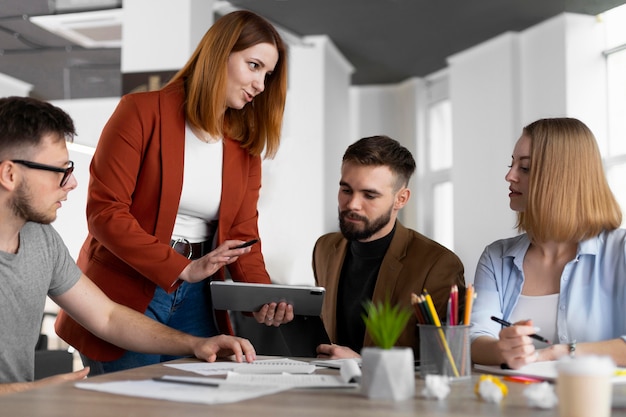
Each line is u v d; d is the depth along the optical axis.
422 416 0.84
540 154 1.61
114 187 1.80
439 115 8.36
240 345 1.47
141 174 1.86
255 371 1.28
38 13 6.76
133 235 1.74
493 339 1.41
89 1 6.43
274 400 0.96
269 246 7.04
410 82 8.52
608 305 1.58
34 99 1.44
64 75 8.59
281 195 7.11
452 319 1.18
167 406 0.90
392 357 0.97
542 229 1.59
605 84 6.36
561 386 0.82
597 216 1.59
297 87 7.25
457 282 1.83
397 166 1.90
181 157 1.86
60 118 1.46
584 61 6.38
